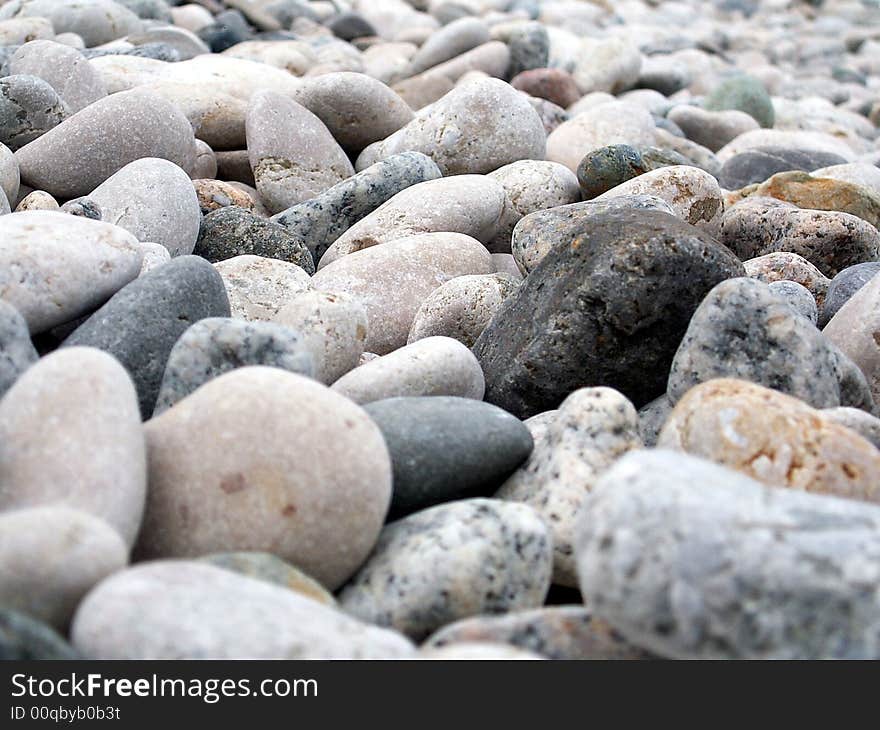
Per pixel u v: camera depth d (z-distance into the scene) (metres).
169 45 0.97
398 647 0.32
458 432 0.41
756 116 1.15
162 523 0.36
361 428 0.37
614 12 2.02
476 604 0.36
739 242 0.68
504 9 1.76
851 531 0.31
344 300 0.49
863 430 0.42
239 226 0.61
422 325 0.55
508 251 0.68
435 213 0.62
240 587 0.32
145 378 0.44
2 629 0.29
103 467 0.35
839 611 0.30
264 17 1.37
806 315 0.54
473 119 0.71
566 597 0.41
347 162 0.71
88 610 0.31
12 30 0.96
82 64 0.73
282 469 0.36
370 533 0.37
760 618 0.30
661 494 0.31
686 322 0.48
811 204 0.72
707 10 2.44
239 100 0.76
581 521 0.32
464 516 0.37
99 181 0.63
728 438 0.39
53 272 0.45
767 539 0.30
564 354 0.48
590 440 0.41
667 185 0.64
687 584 0.30
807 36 2.22
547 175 0.68
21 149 0.63
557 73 1.11
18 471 0.35
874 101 1.50
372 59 1.24
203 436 0.37
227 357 0.42
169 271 0.46
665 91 1.31
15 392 0.36
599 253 0.48
